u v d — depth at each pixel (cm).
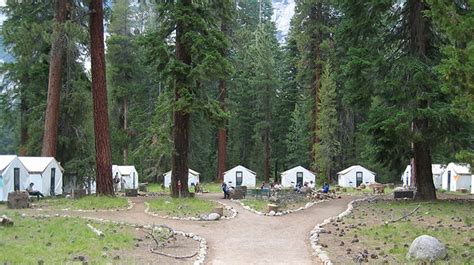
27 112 3875
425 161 2567
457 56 1033
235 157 7238
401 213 2031
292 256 1230
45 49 3628
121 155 6172
